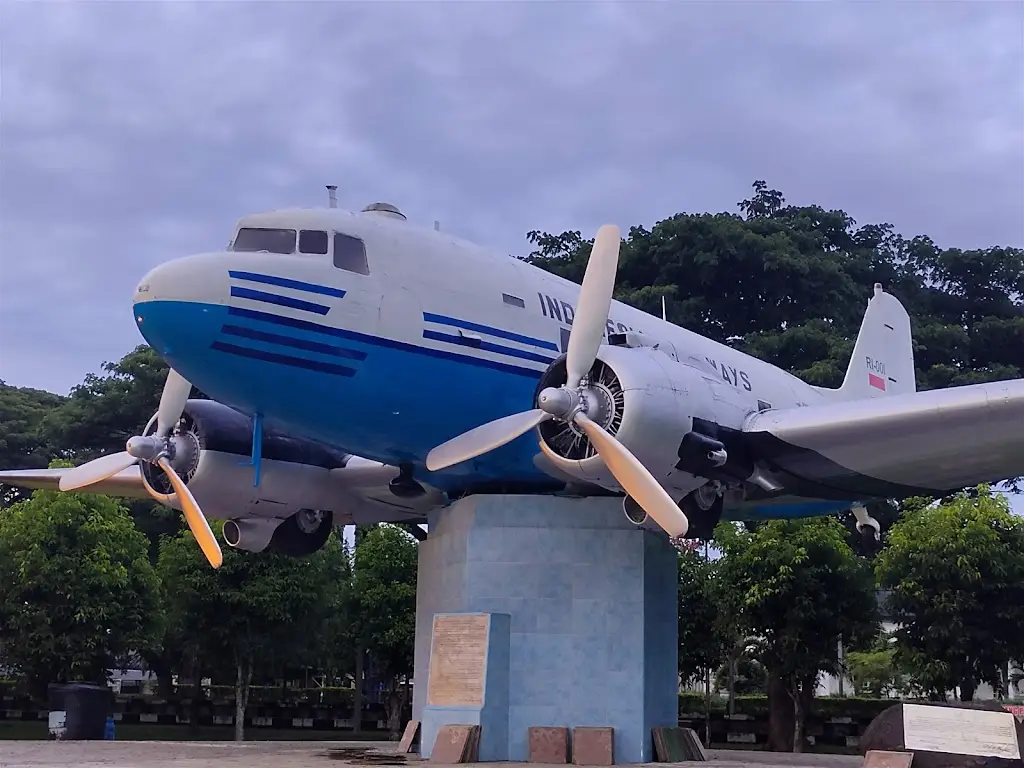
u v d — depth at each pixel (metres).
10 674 25.89
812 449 12.05
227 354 10.95
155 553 32.28
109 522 21.98
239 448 13.68
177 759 11.95
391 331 11.81
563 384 11.78
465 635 12.62
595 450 11.20
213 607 21.75
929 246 42.72
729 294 40.16
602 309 11.38
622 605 12.70
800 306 39.69
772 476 13.00
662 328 15.20
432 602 13.54
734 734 25.12
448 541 13.35
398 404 12.09
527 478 13.48
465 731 11.99
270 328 11.05
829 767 13.09
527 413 11.76
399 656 23.36
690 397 11.49
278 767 10.73
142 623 22.17
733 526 22.25
